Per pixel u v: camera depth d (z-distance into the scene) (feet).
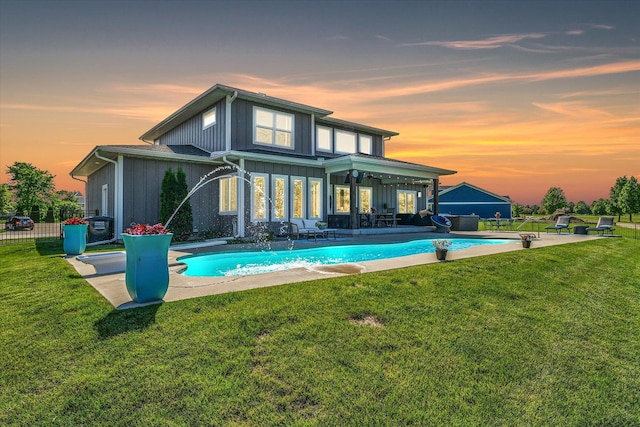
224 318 11.83
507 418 7.94
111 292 14.99
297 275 18.48
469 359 10.27
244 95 45.60
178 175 40.70
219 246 35.53
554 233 57.52
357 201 64.18
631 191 137.49
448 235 53.11
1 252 32.68
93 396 7.91
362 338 10.99
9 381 8.42
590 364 10.54
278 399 8.04
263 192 46.03
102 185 52.26
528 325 12.96
